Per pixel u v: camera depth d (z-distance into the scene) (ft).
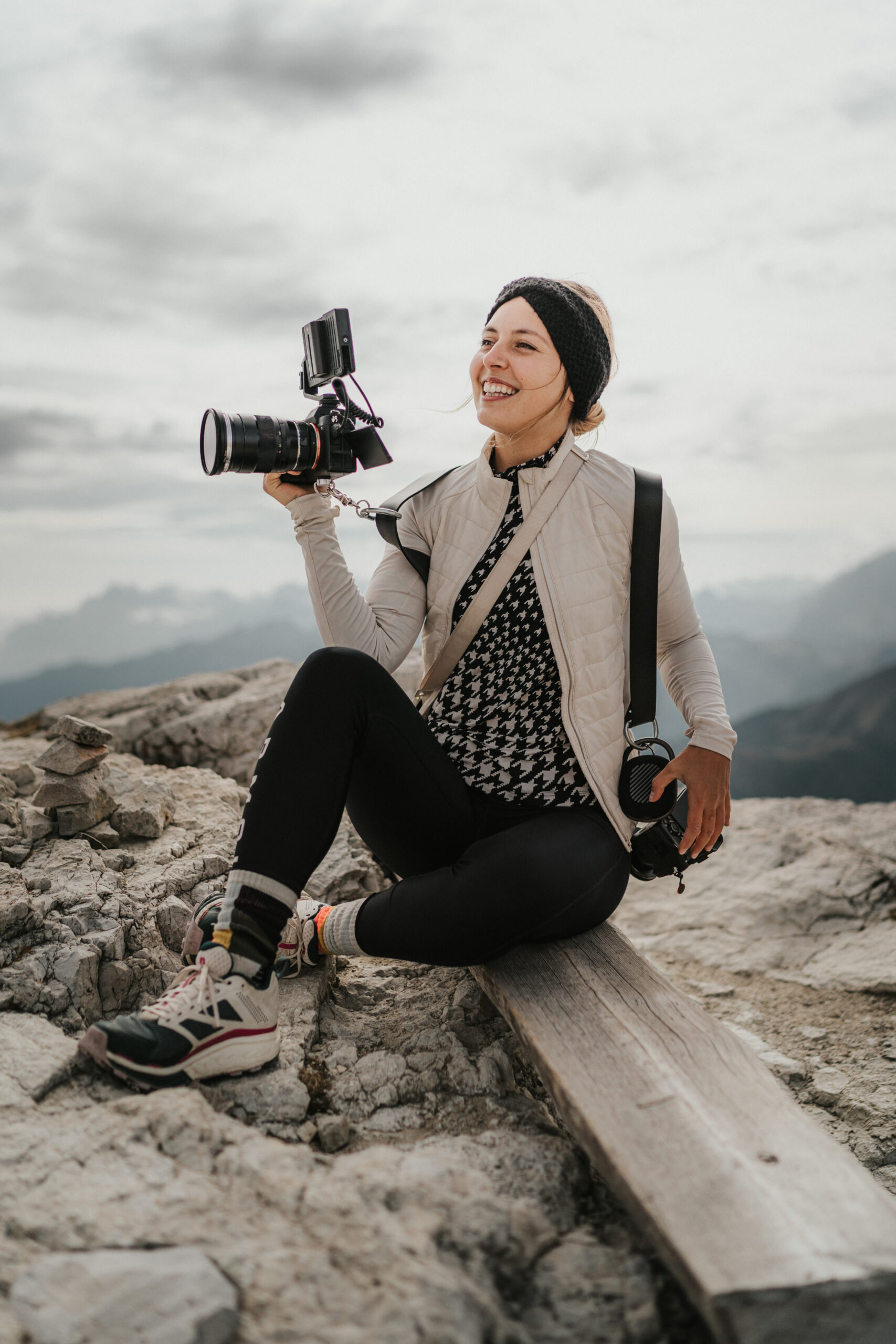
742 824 13.66
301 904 6.86
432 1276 3.90
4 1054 5.28
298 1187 4.51
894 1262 3.66
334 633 6.28
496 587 6.31
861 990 9.84
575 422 6.65
